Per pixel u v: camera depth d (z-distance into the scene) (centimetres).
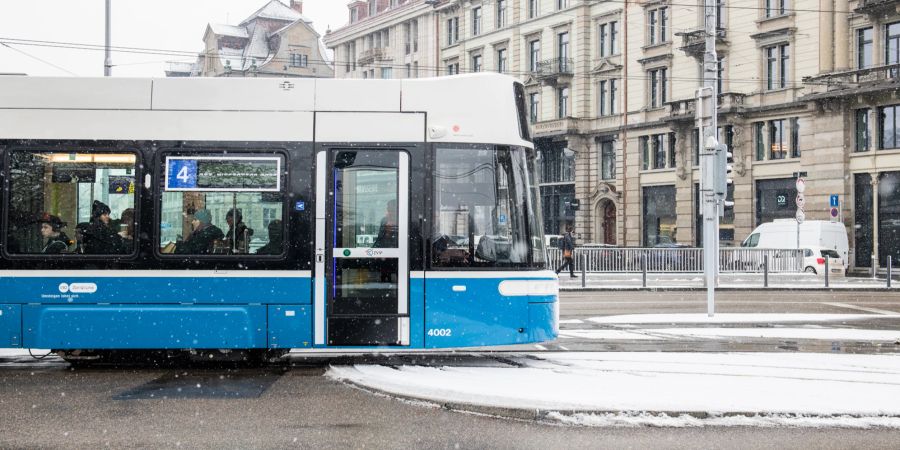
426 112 983
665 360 1025
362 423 707
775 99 4084
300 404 783
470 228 979
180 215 970
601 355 1074
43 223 966
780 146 4097
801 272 3125
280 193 973
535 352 1116
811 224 3381
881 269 3712
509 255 986
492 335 974
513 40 5528
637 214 4794
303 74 7988
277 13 8262
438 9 6169
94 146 970
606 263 3031
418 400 788
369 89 984
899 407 725
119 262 961
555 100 5256
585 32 5053
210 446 631
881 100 3666
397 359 1068
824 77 3756
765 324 1519
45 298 959
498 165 986
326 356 1107
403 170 973
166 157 971
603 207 5078
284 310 964
